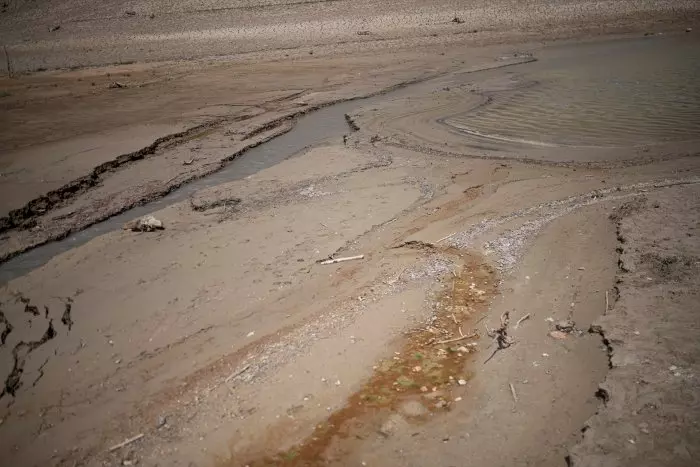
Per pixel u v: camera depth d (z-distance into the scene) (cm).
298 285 704
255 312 654
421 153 1172
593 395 473
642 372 476
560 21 2792
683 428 412
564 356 530
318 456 449
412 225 853
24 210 903
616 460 395
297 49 2481
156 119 1434
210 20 2909
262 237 827
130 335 621
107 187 1025
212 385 539
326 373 542
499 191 965
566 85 1653
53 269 752
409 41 2547
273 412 498
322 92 1725
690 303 561
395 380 528
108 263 764
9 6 3134
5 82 2003
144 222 852
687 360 482
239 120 1445
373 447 452
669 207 807
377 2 3056
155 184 1035
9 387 552
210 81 1920
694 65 1777
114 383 552
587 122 1302
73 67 2309
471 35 2617
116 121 1420
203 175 1093
